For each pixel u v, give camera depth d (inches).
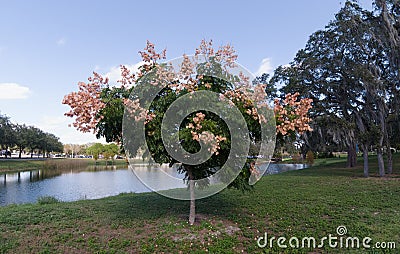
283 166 1079.6
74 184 773.3
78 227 230.5
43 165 1686.8
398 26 605.6
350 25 583.2
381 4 582.9
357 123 636.1
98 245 191.6
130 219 253.8
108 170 1348.4
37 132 2237.9
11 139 1657.2
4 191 670.5
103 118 196.5
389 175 611.5
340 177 600.7
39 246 190.2
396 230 221.5
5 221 246.7
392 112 633.0
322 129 655.1
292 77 652.1
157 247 187.6
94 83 201.3
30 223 242.4
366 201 330.3
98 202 345.4
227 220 252.1
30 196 598.5
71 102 187.2
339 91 637.9
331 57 617.9
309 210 285.7
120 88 215.0
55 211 288.8
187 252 180.7
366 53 608.1
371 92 562.9
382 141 609.6
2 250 182.4
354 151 871.1
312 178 594.6
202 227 226.5
